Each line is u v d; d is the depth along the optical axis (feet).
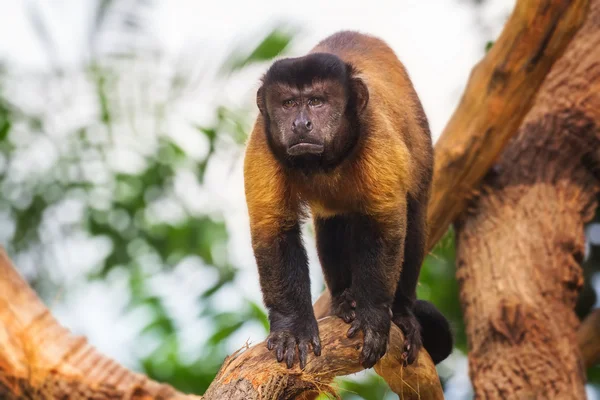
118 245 54.03
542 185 45.39
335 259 36.35
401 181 32.81
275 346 28.99
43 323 40.81
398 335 33.32
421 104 37.99
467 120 44.14
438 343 37.58
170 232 53.72
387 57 37.42
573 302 42.75
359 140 32.60
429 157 37.45
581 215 45.21
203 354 51.16
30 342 39.99
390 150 32.65
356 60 35.70
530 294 41.57
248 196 33.01
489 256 43.37
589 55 48.39
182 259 54.29
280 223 32.83
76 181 53.67
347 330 30.94
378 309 31.27
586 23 49.57
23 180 53.88
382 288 31.68
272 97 32.86
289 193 33.27
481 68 44.34
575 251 43.57
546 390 38.96
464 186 44.50
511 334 40.57
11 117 53.21
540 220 43.96
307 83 32.45
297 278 32.12
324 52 34.24
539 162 46.21
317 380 29.45
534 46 42.47
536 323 40.65
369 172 32.35
